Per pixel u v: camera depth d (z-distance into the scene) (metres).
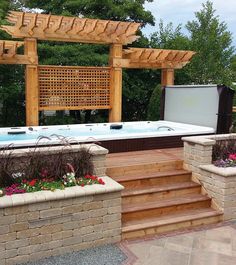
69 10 12.32
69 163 3.90
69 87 8.70
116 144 5.96
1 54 7.53
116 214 3.77
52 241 3.46
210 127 7.42
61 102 8.66
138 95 12.60
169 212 4.42
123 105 13.35
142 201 4.50
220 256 3.51
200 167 4.78
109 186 3.69
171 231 4.15
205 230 4.18
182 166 5.29
